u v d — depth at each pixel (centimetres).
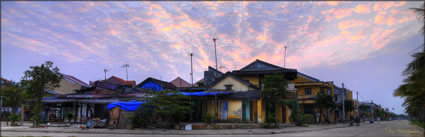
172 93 2064
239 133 1814
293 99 2808
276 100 2655
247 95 2350
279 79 2652
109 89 3050
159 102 2052
